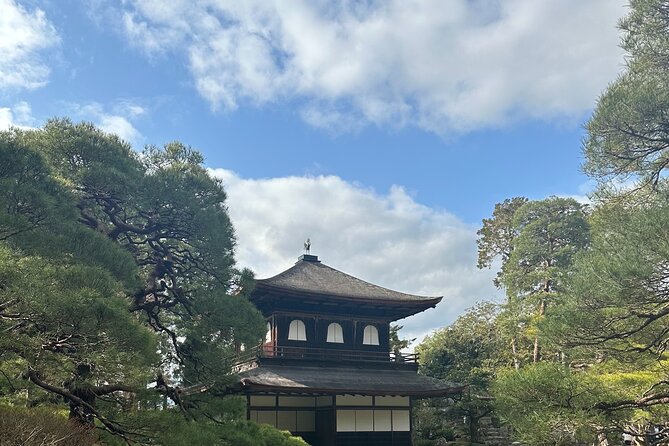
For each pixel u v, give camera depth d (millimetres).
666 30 15906
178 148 23391
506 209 64500
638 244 13578
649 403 15148
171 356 19938
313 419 32000
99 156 19672
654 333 15547
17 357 13617
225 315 19297
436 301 34688
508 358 47031
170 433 15156
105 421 14609
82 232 14016
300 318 33625
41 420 12312
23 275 10523
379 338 35656
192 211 20125
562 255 47469
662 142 15391
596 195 15969
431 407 42094
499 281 62844
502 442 38656
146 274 21203
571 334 15242
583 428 14570
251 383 27078
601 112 15172
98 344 12164
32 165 13812
